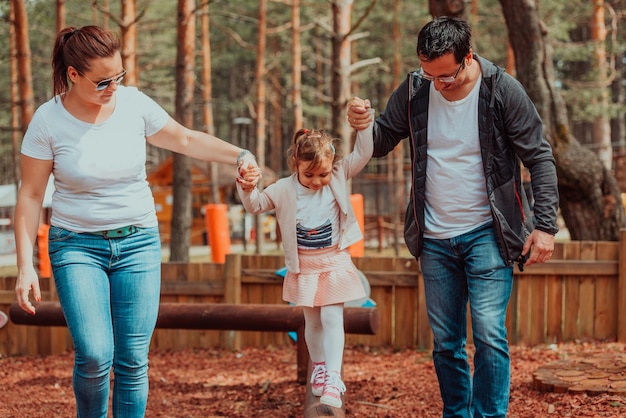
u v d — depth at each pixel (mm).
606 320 6215
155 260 2990
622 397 3994
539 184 3010
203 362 6168
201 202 26516
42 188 2885
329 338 3273
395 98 3283
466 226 3105
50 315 5125
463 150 3039
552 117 7266
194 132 3162
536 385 4391
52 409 4742
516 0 7266
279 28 18062
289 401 4773
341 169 3271
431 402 4492
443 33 2828
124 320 2918
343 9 9805
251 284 6555
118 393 2975
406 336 6445
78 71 2691
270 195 3240
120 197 2875
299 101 17609
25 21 10117
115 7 22297
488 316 3049
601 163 7320
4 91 24859
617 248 6152
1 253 23516
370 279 6422
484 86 2990
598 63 18469
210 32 29797
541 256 3002
